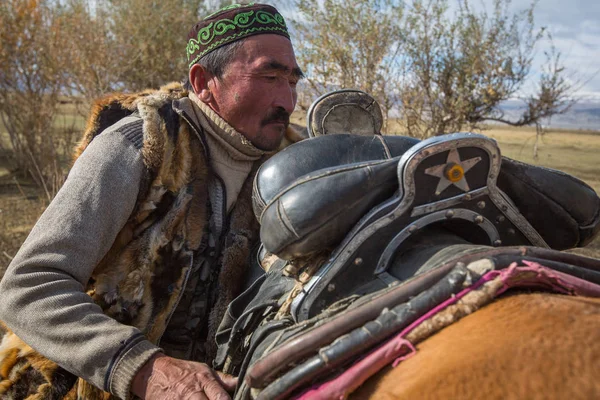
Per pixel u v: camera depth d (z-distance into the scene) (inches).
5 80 272.7
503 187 44.5
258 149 62.4
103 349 49.6
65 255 52.2
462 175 40.9
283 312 45.9
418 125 219.3
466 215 41.9
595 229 48.2
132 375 48.9
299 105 207.5
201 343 62.7
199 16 321.7
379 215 40.8
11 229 199.8
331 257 41.8
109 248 55.8
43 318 50.4
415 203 40.8
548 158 456.1
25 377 57.7
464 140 39.9
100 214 53.9
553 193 45.0
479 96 224.2
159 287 57.8
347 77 201.6
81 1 280.2
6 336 60.3
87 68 268.1
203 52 61.3
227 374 51.3
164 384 47.6
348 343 34.3
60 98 287.4
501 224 43.6
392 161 41.4
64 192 54.3
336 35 199.6
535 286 35.1
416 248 42.3
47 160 276.5
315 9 200.8
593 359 27.3
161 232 57.6
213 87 61.3
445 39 217.8
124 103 62.2
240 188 63.0
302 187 41.3
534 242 45.5
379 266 41.5
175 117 60.1
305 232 40.9
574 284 34.8
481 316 32.6
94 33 275.6
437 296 34.4
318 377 35.6
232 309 54.2
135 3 298.5
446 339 32.1
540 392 27.0
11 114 284.0
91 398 56.6
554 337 29.0
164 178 57.7
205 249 60.6
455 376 29.1
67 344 50.5
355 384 33.0
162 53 306.2
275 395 35.3
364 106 60.4
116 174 55.1
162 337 61.7
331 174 41.1
